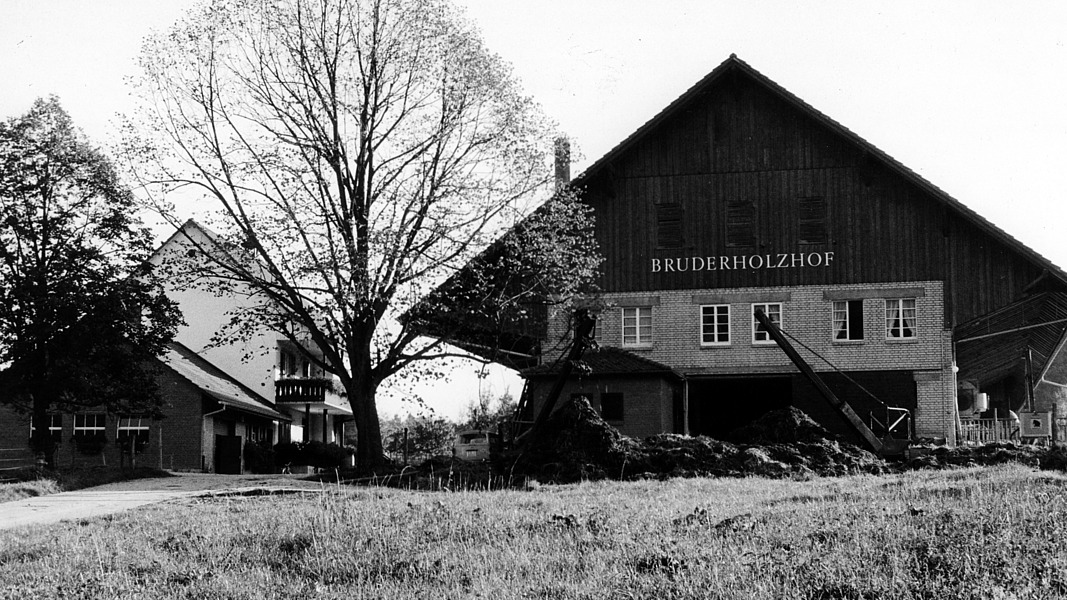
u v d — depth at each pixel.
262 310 38.66
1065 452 33.84
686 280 47.75
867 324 46.47
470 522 20.19
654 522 19.72
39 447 45.59
